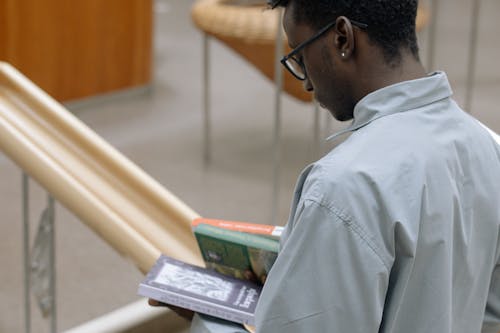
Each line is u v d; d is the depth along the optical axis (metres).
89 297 3.05
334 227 0.99
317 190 1.01
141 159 4.29
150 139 4.59
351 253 0.99
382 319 1.06
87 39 5.00
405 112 1.10
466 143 1.13
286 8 1.16
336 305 1.00
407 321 1.08
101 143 1.76
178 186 3.97
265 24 3.73
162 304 1.32
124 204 1.65
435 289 1.07
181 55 6.31
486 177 1.15
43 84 4.86
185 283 1.29
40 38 4.79
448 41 6.31
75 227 3.56
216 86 5.57
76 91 5.04
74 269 3.24
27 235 1.94
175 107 5.15
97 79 5.12
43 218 1.83
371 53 1.10
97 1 4.98
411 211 1.02
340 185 1.01
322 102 1.18
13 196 3.84
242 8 3.95
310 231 1.01
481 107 4.96
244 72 5.90
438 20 6.90
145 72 5.35
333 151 1.08
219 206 3.77
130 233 1.54
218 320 1.25
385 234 1.01
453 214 1.08
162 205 1.64
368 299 0.99
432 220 1.05
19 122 1.84
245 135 4.67
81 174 1.71
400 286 1.04
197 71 5.91
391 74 1.11
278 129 3.10
